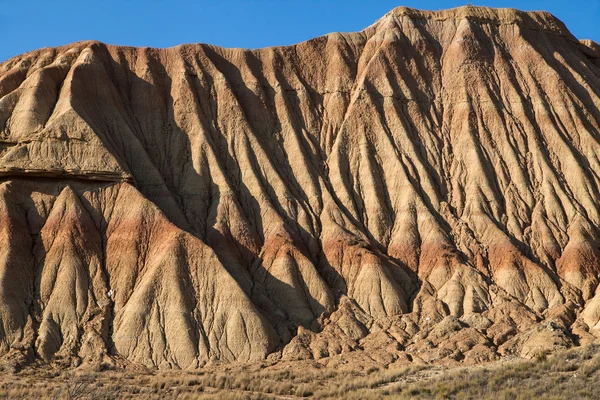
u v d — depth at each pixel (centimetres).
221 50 8462
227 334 5909
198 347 5825
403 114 8188
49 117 6969
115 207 6581
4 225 6175
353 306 6419
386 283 6550
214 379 5056
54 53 7925
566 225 7388
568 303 6469
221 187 7156
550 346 5509
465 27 8850
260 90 8156
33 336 5728
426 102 8369
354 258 6769
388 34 8719
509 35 9019
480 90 8375
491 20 9075
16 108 6962
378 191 7512
